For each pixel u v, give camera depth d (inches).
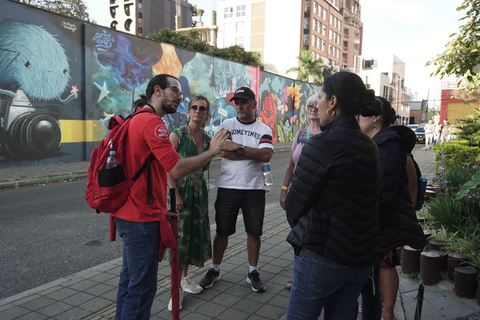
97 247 194.2
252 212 140.4
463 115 1188.5
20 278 154.0
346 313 76.7
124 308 88.8
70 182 414.3
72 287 139.9
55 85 518.9
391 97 3299.7
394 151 94.8
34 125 497.7
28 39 482.3
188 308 125.0
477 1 172.4
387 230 93.1
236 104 143.6
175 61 716.7
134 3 2987.2
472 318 117.7
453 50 174.9
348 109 73.1
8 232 218.1
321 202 70.2
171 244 92.0
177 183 128.7
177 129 131.3
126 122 90.1
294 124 1214.9
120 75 607.2
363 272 73.8
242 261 167.9
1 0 450.0
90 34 555.5
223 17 2834.6
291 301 74.9
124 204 88.7
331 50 2965.1
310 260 71.5
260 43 2711.6
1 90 461.1
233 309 124.7
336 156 68.4
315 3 2637.8
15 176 415.8
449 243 154.1
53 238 208.1
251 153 136.9
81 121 557.9
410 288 139.2
